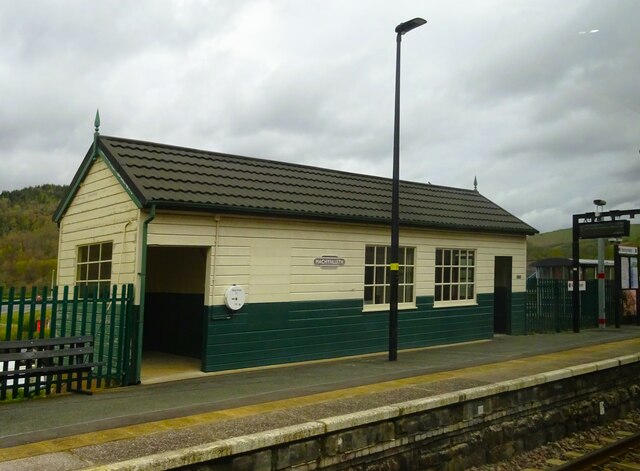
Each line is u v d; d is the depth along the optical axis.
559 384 9.45
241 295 10.59
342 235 12.51
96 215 11.04
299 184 12.63
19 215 61.25
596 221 17.94
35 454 5.07
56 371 8.09
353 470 6.38
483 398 8.00
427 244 14.41
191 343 11.95
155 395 7.99
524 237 17.31
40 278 46.31
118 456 5.00
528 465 8.05
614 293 20.64
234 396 7.83
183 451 5.00
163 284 12.73
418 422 7.10
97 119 10.96
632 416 11.10
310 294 11.85
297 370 10.55
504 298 17.14
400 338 13.66
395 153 11.59
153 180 9.96
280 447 5.71
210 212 10.20
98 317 10.16
